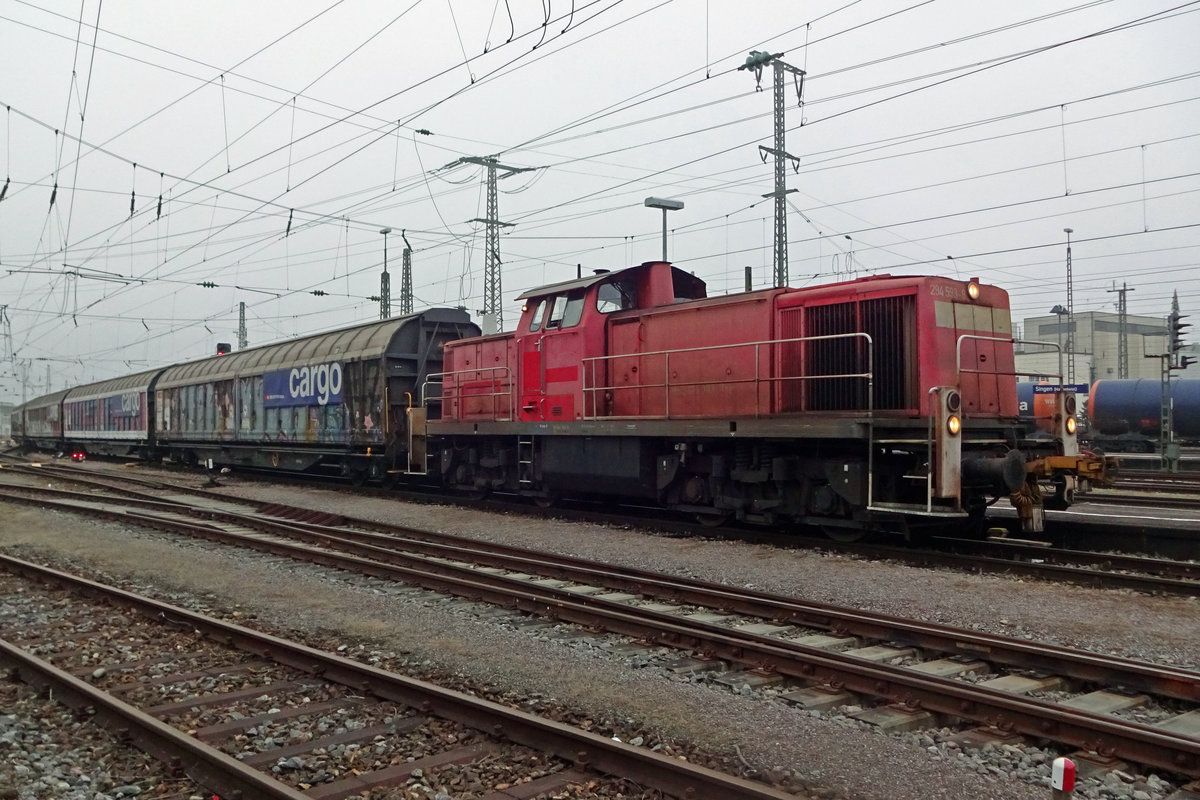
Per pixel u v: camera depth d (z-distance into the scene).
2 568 12.16
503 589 9.69
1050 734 5.55
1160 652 7.42
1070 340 41.69
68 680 6.51
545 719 5.63
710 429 13.58
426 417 21.56
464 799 4.81
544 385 17.17
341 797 4.86
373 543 14.08
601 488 16.23
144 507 19.83
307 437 25.09
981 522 13.35
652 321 15.38
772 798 4.39
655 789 4.84
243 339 51.56
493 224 34.31
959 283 12.30
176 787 5.06
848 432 11.69
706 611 9.29
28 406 54.94
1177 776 5.07
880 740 5.55
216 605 9.80
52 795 4.88
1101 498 18.50
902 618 8.38
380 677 6.49
